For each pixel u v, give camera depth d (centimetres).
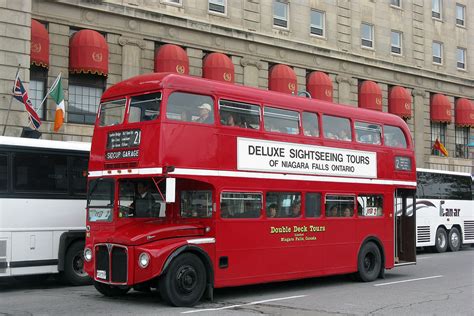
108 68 2634
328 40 3534
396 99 3872
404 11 4069
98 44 2530
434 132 4262
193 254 1125
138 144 1125
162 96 1105
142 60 2741
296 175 1338
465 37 4541
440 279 1570
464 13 4594
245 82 3103
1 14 2205
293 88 3209
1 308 1102
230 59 3061
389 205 1606
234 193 1205
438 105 4178
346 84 3622
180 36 2866
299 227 1340
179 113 1127
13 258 1338
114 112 1200
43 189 1405
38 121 2147
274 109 1312
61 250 1413
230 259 1185
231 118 1216
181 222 1182
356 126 1525
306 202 1364
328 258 1409
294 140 1344
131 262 1071
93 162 1223
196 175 1130
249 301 1180
